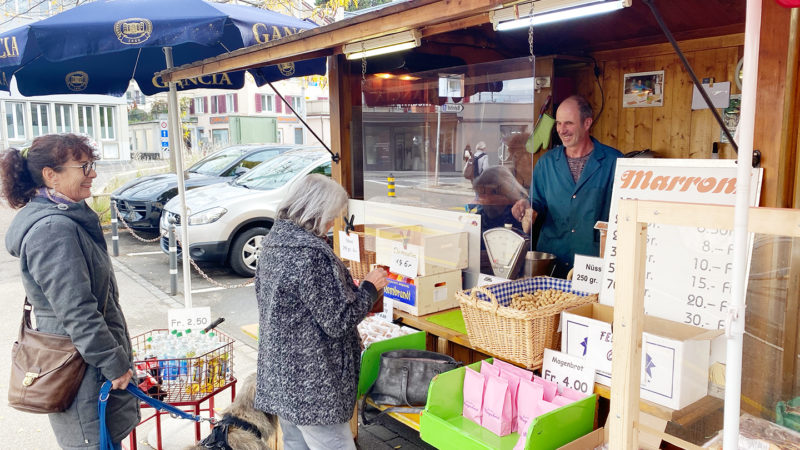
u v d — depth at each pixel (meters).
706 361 2.10
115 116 21.38
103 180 14.47
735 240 1.22
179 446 3.32
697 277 2.30
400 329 3.20
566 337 2.42
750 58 1.16
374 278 2.37
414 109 3.96
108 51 3.73
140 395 2.38
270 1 8.99
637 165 2.58
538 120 4.26
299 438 2.29
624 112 4.29
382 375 2.83
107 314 2.33
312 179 2.25
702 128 3.86
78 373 2.20
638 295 1.49
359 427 3.57
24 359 2.19
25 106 19.38
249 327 3.75
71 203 2.22
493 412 2.45
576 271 2.89
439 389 2.52
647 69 4.11
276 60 3.65
